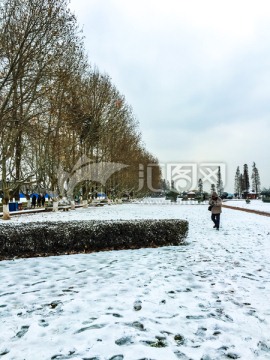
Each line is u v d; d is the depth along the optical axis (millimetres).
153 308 4723
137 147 53000
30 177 23203
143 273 6863
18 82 18266
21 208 36031
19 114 18719
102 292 5504
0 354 3465
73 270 7230
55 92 21109
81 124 30734
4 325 4203
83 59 25641
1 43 16406
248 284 5992
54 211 30562
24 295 5430
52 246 9305
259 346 3619
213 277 6504
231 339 3775
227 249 9898
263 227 16453
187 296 5289
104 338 3768
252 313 4562
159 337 3797
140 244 10344
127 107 43812
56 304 4949
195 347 3578
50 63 18266
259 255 8875
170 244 10734
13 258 8828
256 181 123750
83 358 3346
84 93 27828
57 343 3680
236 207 37938
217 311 4629
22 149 24328
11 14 16516
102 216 22984
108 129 38156
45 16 17062
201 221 19906
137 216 22984
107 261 8172
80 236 9602
